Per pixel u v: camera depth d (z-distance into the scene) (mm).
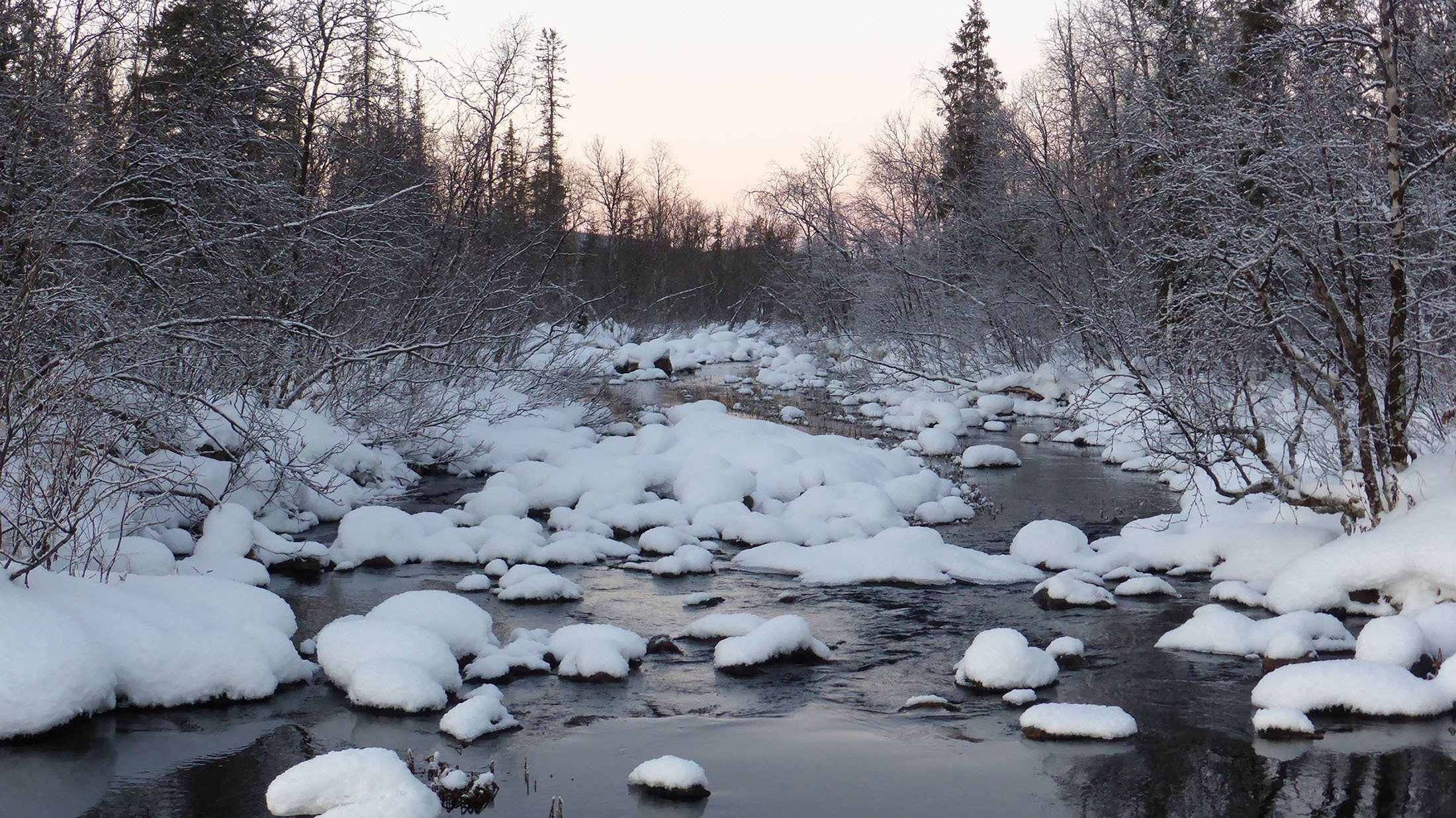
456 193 20562
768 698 7398
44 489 8375
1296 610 9086
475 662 7848
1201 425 10102
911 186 33719
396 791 5387
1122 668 8055
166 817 5391
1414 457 9656
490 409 19109
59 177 11180
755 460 16188
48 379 8344
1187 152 10469
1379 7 9203
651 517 13508
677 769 5762
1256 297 9789
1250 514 12164
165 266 12836
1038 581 11078
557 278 27969
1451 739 6469
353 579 10742
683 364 42406
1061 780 5922
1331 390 10078
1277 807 5566
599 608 9828
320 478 14227
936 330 30656
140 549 9219
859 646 8742
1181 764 6152
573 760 6234
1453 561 8406
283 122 17094
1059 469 18688
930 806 5598
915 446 20875
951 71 37750
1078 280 26312
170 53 13930
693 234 76188
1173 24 14961
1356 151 9172
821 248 37812
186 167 12414
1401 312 9148
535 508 14453
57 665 6586
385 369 16781
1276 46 9531
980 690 7574
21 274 10508
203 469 12234
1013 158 27609
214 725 6758
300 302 15453
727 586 10789
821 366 39656
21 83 11250
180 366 12453
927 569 11070
